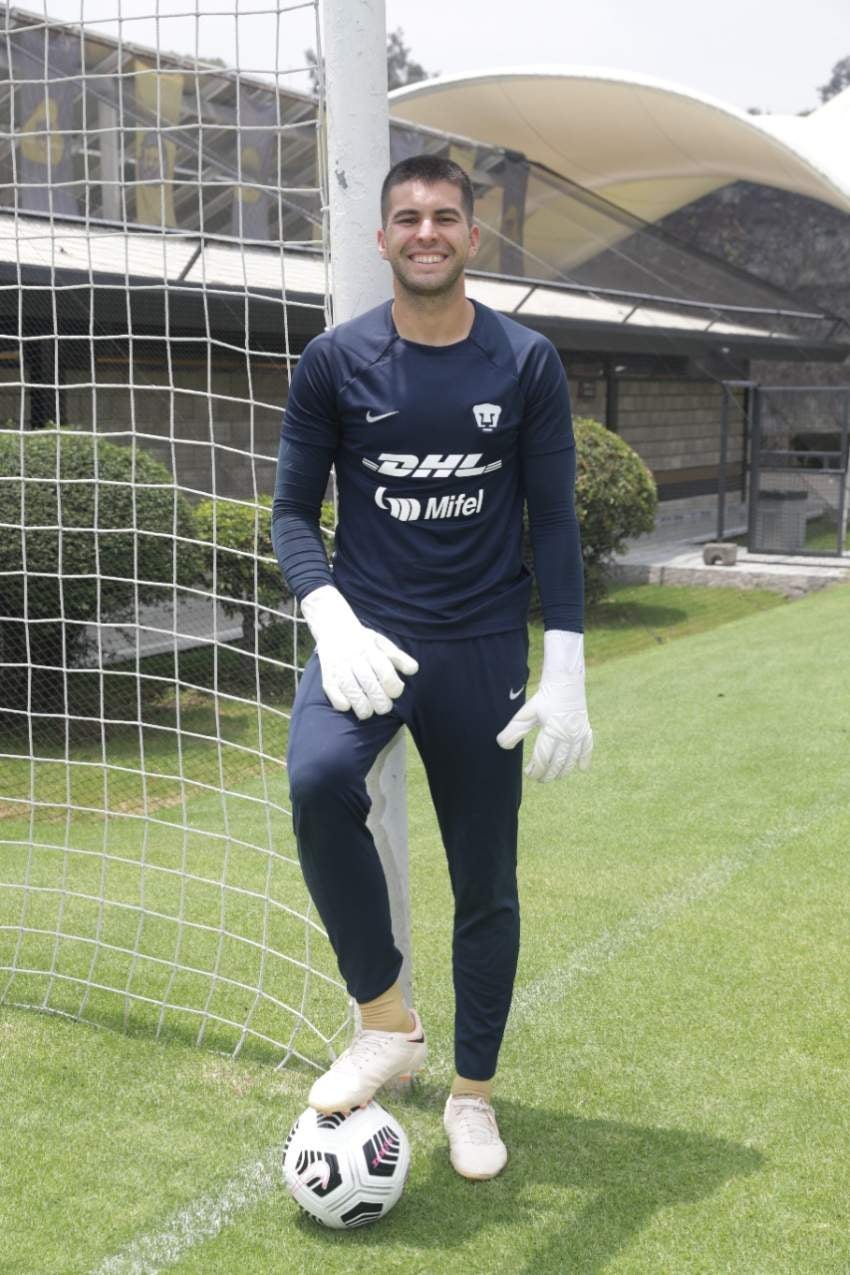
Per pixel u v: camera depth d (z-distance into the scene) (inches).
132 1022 128.7
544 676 94.6
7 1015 130.0
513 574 95.0
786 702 281.0
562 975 139.1
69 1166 101.3
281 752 257.1
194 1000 134.6
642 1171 99.8
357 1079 93.1
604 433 450.3
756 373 820.6
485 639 93.4
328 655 87.8
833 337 791.7
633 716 277.6
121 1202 96.3
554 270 613.3
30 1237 92.0
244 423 422.9
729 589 516.4
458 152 578.2
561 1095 112.7
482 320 90.4
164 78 306.2
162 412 396.8
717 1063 117.6
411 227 84.4
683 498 808.9
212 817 217.8
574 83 732.7
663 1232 91.5
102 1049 122.2
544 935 151.5
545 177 604.1
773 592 509.4
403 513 91.0
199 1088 114.4
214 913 163.5
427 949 150.6
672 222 904.3
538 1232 92.0
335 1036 118.2
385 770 105.3
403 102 787.4
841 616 404.8
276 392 430.6
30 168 286.4
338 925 92.2
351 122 101.2
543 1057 119.9
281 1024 128.7
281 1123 108.1
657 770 230.5
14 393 346.6
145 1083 115.2
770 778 221.5
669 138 778.8
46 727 273.3
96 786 238.4
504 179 592.1
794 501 549.6
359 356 89.0
